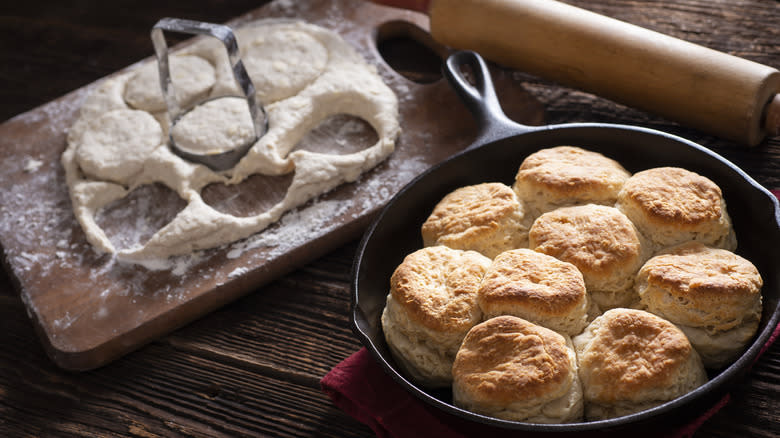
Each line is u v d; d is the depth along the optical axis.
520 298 0.72
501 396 0.69
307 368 0.83
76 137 0.97
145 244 0.89
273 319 0.86
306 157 0.91
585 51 0.89
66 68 1.09
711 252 0.73
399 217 0.81
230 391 0.82
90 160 0.93
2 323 0.89
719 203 0.75
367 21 1.05
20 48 1.13
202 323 0.87
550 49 0.91
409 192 0.80
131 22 1.14
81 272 0.88
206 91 0.99
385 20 1.04
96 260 0.89
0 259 0.91
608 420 0.66
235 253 0.88
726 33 0.95
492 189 0.79
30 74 1.09
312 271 0.89
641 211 0.75
